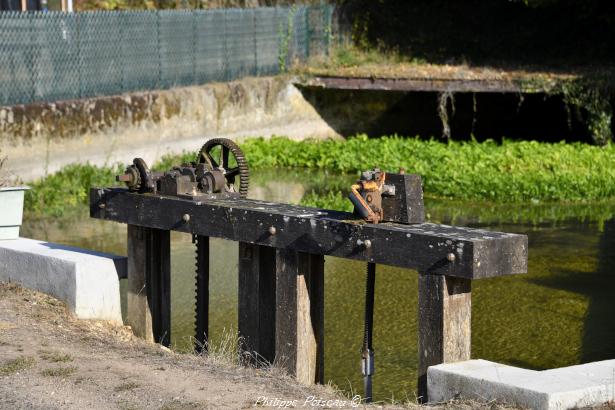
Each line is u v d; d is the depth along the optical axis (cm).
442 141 6625
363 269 3572
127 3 6744
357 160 5588
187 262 3650
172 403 1775
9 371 1939
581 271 3553
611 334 2891
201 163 2508
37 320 2345
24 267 2573
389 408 1786
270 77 6344
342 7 7169
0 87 4594
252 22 6303
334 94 6638
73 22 4991
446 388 1803
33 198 4412
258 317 2338
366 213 2055
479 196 4756
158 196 2444
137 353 2148
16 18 4662
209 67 5994
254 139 6009
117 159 5147
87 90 5103
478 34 7406
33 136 4631
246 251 2322
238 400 1803
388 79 6234
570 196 4753
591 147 5644
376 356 2683
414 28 7388
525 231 4138
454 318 1952
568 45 7275
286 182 5234
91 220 4288
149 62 5531
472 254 1870
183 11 5750
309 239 2134
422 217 2066
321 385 2134
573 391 1678
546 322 3000
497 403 1720
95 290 2477
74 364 2006
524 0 6844
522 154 5334
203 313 2484
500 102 6781
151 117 5366
